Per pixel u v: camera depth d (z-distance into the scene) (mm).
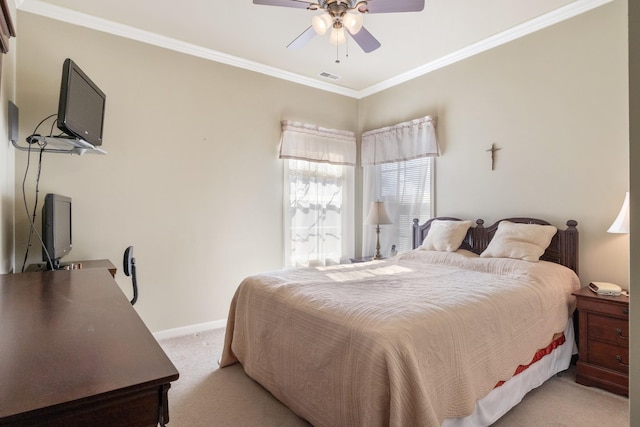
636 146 728
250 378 2627
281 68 4156
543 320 2309
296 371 2080
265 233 4125
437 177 4004
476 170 3625
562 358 2609
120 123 3236
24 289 1565
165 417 817
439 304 1945
